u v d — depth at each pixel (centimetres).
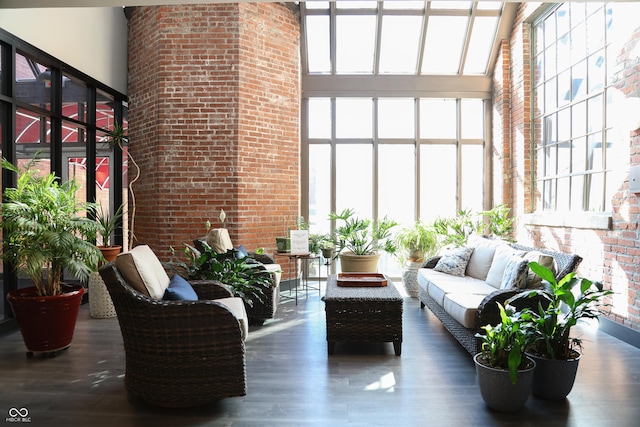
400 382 295
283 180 597
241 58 549
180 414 250
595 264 434
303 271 669
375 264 580
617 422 240
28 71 443
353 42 659
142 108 579
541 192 575
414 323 443
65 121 492
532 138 595
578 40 488
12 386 288
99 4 339
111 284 253
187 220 552
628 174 382
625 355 349
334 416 247
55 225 359
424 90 669
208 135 550
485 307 310
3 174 408
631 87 386
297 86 614
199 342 254
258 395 275
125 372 290
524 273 332
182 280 308
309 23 642
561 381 262
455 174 689
